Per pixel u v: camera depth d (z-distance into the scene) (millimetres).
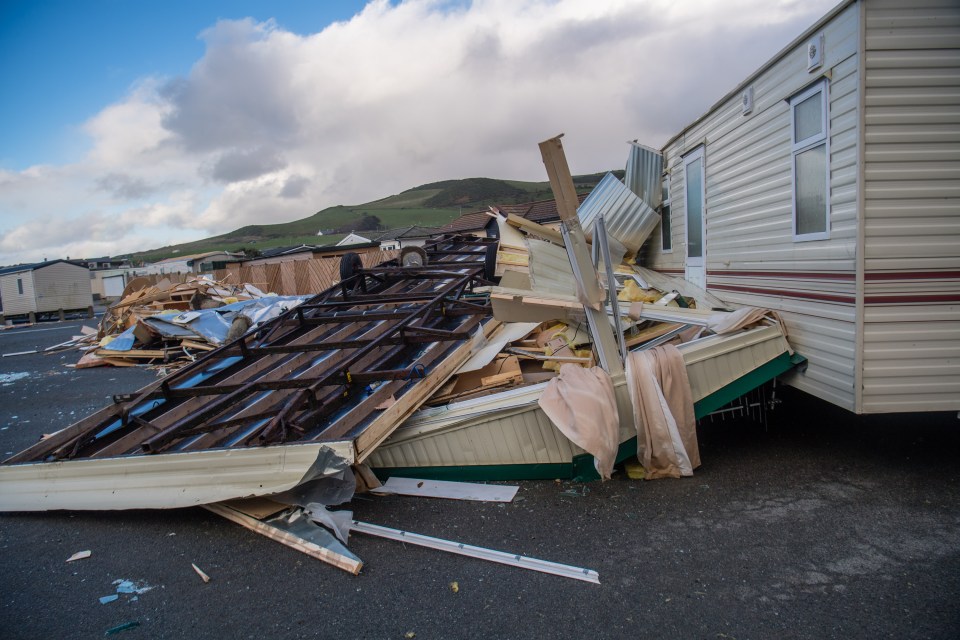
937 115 3625
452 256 8898
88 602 3137
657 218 8219
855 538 3270
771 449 4723
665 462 4207
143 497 4031
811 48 4125
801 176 4359
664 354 4227
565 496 4094
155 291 17359
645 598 2854
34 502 4309
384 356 5434
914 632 2480
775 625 2588
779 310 4770
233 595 3119
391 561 3365
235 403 4941
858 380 3746
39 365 12867
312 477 3674
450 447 4457
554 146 3980
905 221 3682
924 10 3574
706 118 6254
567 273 7270
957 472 4016
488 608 2859
